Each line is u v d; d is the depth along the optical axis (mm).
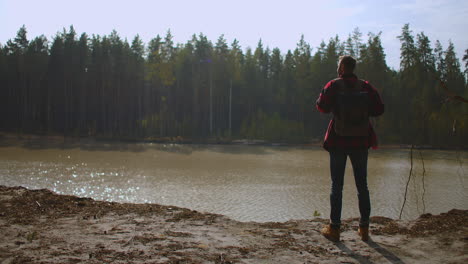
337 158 3701
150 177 25469
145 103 70438
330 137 3711
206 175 26734
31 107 69500
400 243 3736
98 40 73812
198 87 67562
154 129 66562
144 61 71500
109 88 68188
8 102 69438
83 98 67875
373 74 58469
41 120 69312
